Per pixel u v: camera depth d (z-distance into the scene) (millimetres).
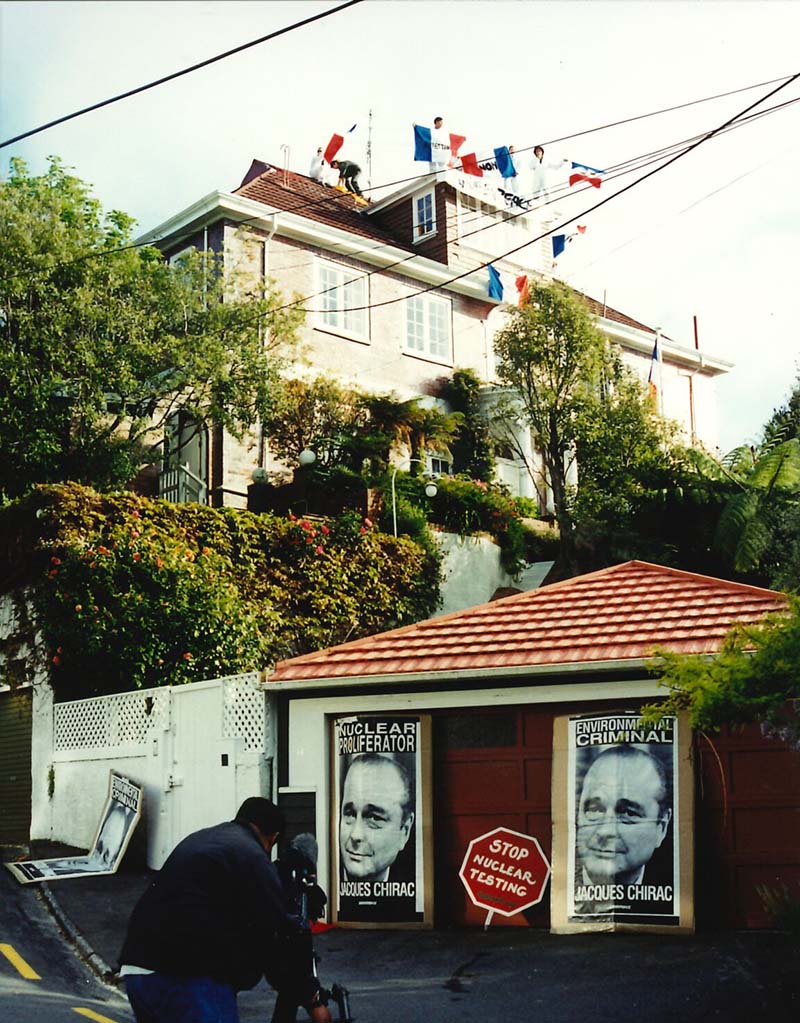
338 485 24109
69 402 22016
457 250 31641
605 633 13227
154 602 17875
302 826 13672
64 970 11234
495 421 28625
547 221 34031
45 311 21531
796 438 26125
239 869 5551
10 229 21266
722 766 12180
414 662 13484
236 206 27203
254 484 25203
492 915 12734
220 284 23250
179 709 15781
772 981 9812
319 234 28625
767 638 8953
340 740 13695
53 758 17969
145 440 26031
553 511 29828
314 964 8336
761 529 23547
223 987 5430
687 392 38125
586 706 12711
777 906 9656
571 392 26719
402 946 12031
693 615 13242
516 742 13055
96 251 22281
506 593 25797
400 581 23141
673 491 25906
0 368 21312
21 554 19188
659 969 10445
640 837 12078
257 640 18953
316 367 27906
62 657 18078
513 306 27938
